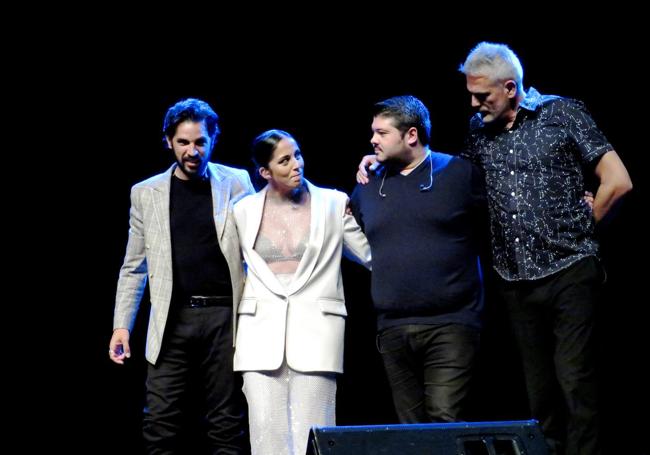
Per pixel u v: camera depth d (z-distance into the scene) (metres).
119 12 12.43
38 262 13.08
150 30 12.48
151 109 12.66
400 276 7.73
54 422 12.99
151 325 8.21
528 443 5.93
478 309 7.77
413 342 7.74
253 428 7.84
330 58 12.38
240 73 12.50
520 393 12.41
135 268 8.48
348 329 13.13
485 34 11.92
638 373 11.75
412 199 7.77
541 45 11.74
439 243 7.70
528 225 7.59
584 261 7.51
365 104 12.34
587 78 11.65
